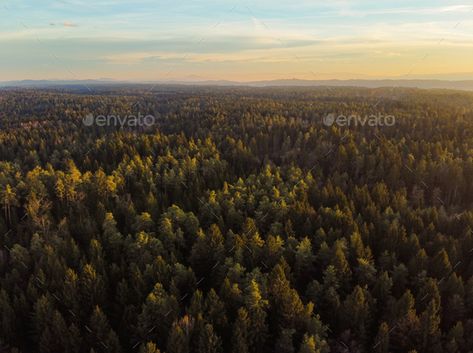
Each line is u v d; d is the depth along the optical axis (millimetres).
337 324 45438
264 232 66250
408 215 65562
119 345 41562
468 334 43250
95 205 73500
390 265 53188
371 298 46094
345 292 50031
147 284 48906
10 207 72875
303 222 64688
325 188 76312
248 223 60531
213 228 57375
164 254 55938
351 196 75500
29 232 64625
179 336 39031
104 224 60438
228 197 74500
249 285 45656
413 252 55844
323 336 43062
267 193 76938
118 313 47156
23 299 46250
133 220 65125
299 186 79562
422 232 60969
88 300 47125
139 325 43344
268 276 48938
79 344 42156
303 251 53625
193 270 55594
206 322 42469
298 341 42812
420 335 41844
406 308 43469
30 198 71375
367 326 44594
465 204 81562
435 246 57188
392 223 61344
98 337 42500
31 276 49969
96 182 78500
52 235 61500
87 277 47719
